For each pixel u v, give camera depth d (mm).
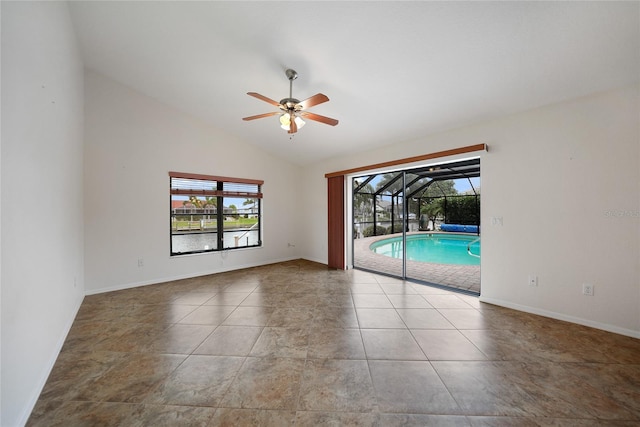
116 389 1658
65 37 2398
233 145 5004
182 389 1657
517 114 2900
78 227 3121
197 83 3531
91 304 3193
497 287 3111
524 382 1707
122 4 2393
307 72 2848
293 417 1431
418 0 1861
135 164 3926
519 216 2908
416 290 3732
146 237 4031
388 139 4062
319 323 2643
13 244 1357
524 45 2066
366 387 1671
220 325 2605
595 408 1477
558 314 2678
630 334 2291
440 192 6918
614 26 1800
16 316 1375
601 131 2398
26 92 1554
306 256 6051
